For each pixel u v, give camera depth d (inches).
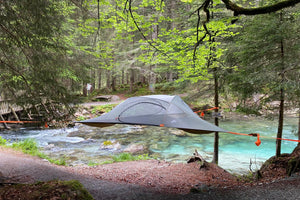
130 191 218.5
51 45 233.3
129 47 861.8
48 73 227.6
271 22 273.4
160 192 221.6
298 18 278.4
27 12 203.3
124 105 157.1
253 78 275.0
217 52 322.3
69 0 248.8
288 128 659.4
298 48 265.1
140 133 650.2
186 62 341.7
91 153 459.5
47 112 238.5
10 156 341.7
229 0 160.1
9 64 221.6
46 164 325.4
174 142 558.3
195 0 330.6
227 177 294.0
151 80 967.6
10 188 147.0
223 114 806.5
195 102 404.5
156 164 362.3
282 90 279.9
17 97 226.4
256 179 275.9
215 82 366.3
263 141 554.3
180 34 327.9
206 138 596.4
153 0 270.8
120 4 266.7
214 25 272.7
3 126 670.5
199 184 258.1
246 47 300.0
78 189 144.4
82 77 295.9
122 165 354.6
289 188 206.2
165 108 147.6
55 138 581.6
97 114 790.5
